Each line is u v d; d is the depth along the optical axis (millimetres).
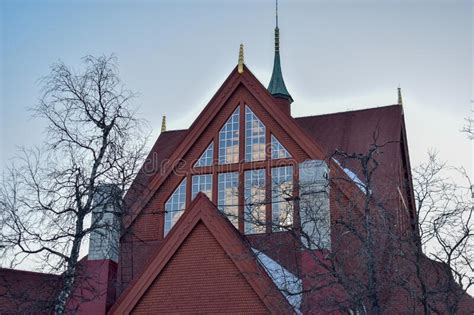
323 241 24094
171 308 25250
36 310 25172
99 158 25641
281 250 28125
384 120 38188
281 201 30797
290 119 32812
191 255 25812
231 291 24797
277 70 43375
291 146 32438
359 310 20906
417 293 20922
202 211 26188
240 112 33844
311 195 26531
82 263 26734
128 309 25641
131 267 31000
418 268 20188
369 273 20047
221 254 25469
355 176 32969
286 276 24672
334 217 27203
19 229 24484
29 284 28953
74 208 25219
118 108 26438
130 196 32969
